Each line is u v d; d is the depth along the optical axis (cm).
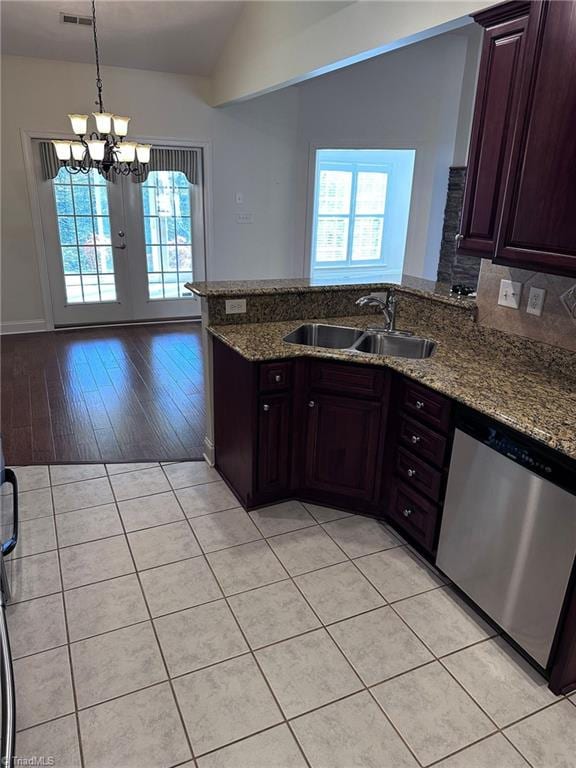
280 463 268
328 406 254
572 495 157
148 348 534
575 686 177
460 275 589
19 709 166
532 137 180
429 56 562
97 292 594
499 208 203
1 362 483
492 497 187
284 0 374
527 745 159
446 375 216
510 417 173
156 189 584
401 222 844
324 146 613
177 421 375
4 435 349
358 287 308
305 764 152
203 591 218
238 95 486
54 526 257
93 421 372
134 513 269
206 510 273
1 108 493
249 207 622
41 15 431
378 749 157
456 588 221
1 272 540
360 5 294
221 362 279
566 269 177
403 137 596
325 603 212
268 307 291
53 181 536
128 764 152
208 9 445
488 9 192
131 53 502
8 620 201
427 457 222
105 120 360
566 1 162
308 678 179
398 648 192
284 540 250
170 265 620
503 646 195
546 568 170
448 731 163
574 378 212
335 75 580
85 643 191
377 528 261
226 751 155
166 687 175
